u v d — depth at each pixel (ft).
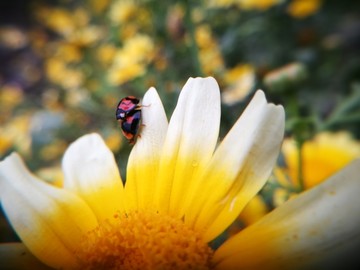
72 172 0.17
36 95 0.56
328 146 0.25
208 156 0.15
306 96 0.42
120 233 0.15
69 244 0.15
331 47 0.46
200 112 0.15
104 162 0.17
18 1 1.03
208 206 0.15
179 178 0.15
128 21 0.43
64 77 0.48
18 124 0.41
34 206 0.16
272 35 0.47
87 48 0.46
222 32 0.42
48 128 0.38
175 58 0.36
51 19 0.58
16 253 0.16
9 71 0.78
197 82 0.16
